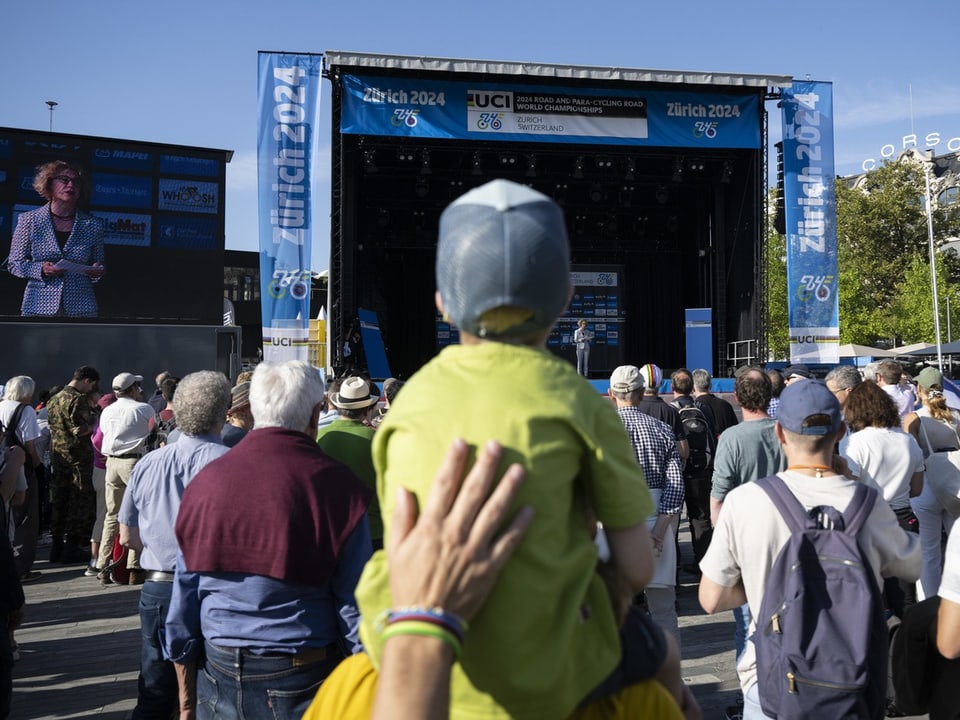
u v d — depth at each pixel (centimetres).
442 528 90
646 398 629
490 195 101
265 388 252
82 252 1975
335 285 1511
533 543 93
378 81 1405
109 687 478
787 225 1496
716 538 244
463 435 95
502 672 92
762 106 1518
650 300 1958
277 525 233
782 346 3569
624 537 106
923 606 227
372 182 1741
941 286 3741
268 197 1350
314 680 238
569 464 98
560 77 1435
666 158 1644
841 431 237
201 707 251
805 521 220
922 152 4794
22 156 1933
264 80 1356
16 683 486
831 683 200
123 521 368
